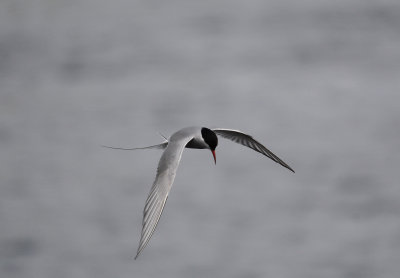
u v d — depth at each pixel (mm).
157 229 17344
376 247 15922
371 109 27422
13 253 16328
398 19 45312
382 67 34500
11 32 48625
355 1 51938
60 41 45656
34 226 17594
